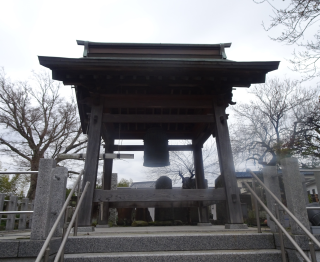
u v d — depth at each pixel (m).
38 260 2.39
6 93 21.38
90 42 6.69
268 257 3.55
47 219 3.41
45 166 3.61
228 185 5.61
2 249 3.20
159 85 6.49
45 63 5.59
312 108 20.48
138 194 5.49
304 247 3.49
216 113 6.43
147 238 3.87
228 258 3.51
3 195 9.12
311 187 18.75
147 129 7.89
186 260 3.47
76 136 24.27
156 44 6.81
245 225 5.22
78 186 4.43
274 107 22.80
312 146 18.61
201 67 5.83
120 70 5.88
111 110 8.17
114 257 3.42
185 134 9.14
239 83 6.51
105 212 8.02
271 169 4.62
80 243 3.78
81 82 6.24
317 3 6.72
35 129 22.67
